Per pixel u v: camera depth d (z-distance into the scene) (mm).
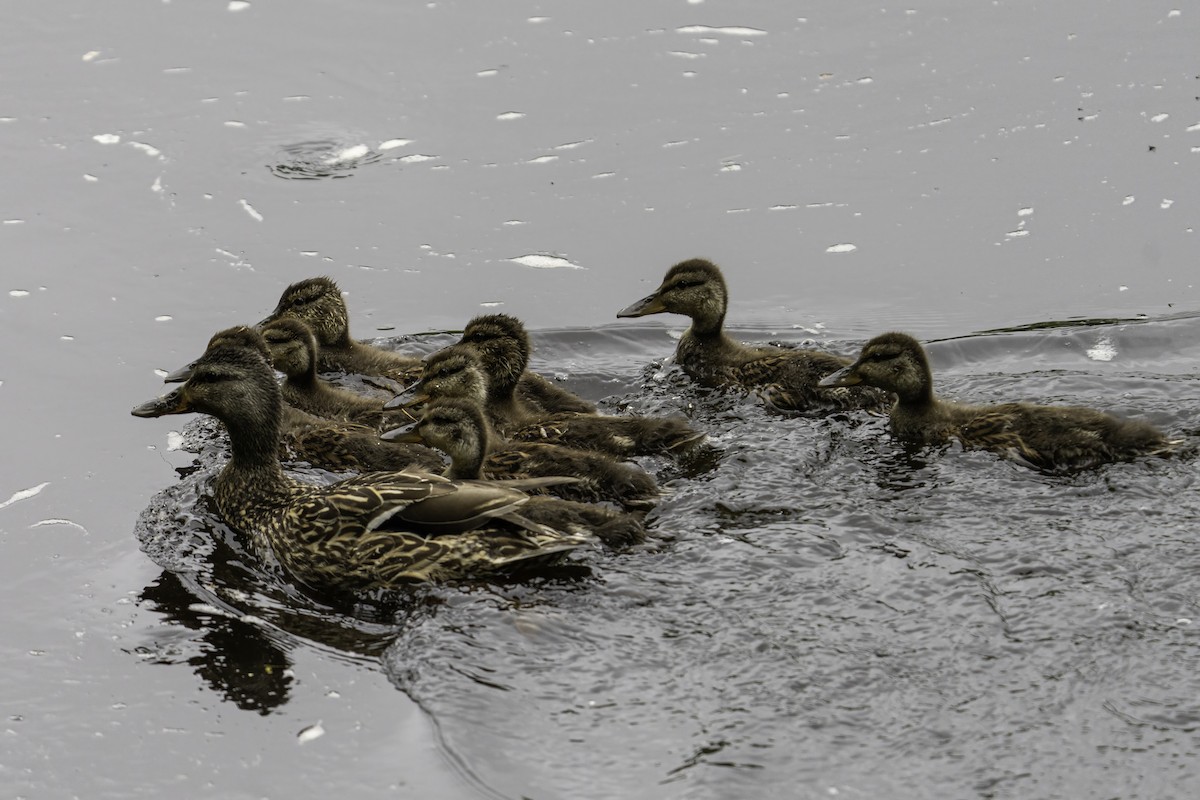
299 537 10398
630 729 8047
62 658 9422
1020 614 9039
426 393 13031
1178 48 22312
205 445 12938
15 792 8125
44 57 22781
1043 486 11070
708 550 10031
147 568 10656
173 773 8203
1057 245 17172
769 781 7566
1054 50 22500
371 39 23406
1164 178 18578
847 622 9039
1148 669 8414
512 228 18062
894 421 12547
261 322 14547
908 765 7664
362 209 18547
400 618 9711
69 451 12797
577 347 15352
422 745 8125
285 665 9195
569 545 9719
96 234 17781
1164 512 10461
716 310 14430
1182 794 7359
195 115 20953
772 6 24438
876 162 19484
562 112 21094
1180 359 14281
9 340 15109
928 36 23234
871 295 16297
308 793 7910
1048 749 7754
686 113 21000
